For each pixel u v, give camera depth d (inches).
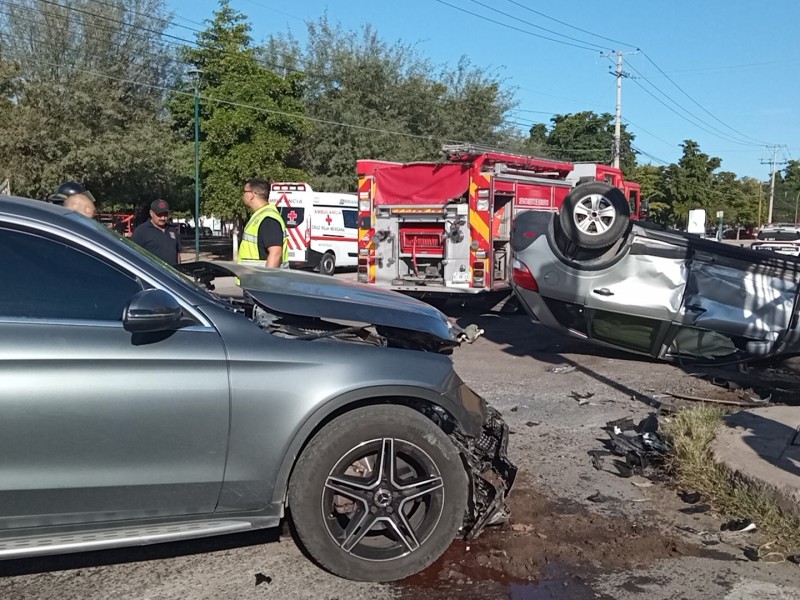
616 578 154.9
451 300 603.2
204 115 1262.3
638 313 342.6
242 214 1261.1
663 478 213.6
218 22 1248.2
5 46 1146.0
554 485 207.6
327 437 143.4
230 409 137.1
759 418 248.7
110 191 1243.8
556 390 320.5
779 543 170.7
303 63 1503.4
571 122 2544.3
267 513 143.6
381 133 1449.3
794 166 4178.2
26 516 128.9
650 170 2332.7
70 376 128.5
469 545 168.2
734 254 339.3
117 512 134.2
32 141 1074.1
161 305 129.6
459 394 156.9
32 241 135.3
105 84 1205.7
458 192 513.7
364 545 149.9
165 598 142.6
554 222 360.2
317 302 156.3
